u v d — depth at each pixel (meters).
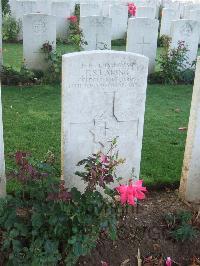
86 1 16.17
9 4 14.11
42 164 3.52
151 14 14.19
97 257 3.67
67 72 3.70
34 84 8.50
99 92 3.90
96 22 9.54
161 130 6.43
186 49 9.53
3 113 6.69
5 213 3.45
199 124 4.25
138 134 4.24
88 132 4.04
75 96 3.83
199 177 4.52
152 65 9.73
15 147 5.43
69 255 3.35
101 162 3.47
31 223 3.46
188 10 15.64
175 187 4.89
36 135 5.88
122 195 3.31
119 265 3.69
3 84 8.34
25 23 8.62
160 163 5.29
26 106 7.12
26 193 3.99
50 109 7.05
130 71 3.93
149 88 8.85
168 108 7.57
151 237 3.95
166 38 10.62
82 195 3.47
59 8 13.09
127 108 4.07
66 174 4.13
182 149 5.77
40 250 3.29
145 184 4.76
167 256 3.83
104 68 3.82
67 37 13.39
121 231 3.95
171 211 4.36
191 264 3.81
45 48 8.76
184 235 3.89
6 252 3.48
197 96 4.14
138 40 9.41
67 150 4.03
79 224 3.36
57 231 3.34
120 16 13.91
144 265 3.71
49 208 3.40
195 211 4.39
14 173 3.47
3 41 12.87
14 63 10.06
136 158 4.36
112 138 4.15
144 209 4.36
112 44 13.60
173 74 9.34
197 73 4.10
